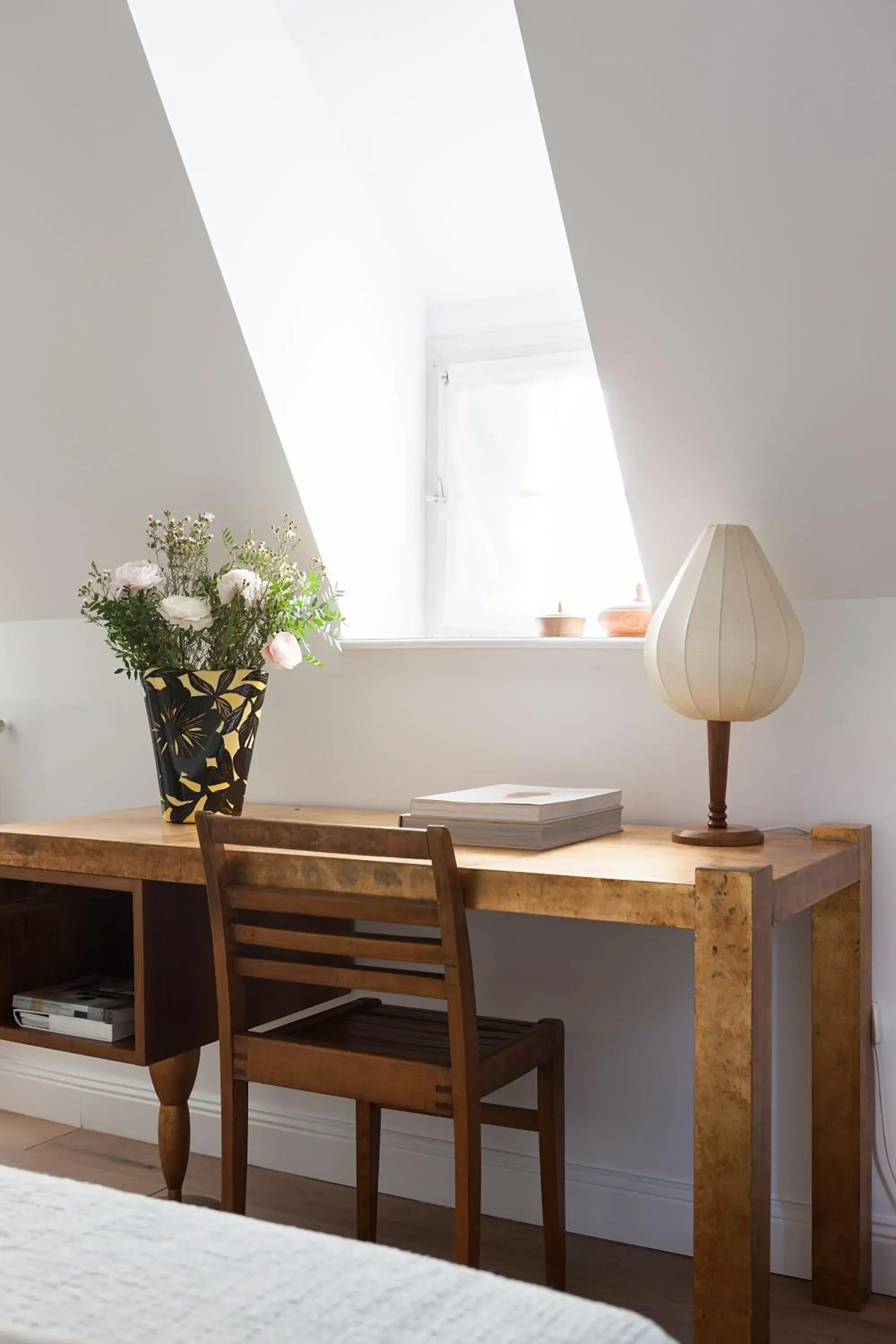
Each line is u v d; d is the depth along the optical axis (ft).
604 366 6.77
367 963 8.17
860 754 6.96
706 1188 5.06
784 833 6.91
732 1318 5.00
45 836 6.91
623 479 7.19
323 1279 2.54
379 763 8.35
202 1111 8.91
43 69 6.86
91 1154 8.84
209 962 7.06
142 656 7.29
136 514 8.82
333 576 8.30
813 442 6.55
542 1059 6.31
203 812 6.05
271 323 7.61
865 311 6.02
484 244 8.70
